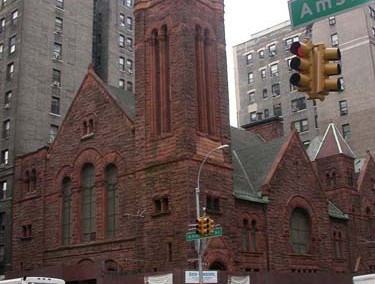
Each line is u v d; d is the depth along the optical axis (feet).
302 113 334.03
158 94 147.02
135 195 143.54
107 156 153.89
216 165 142.51
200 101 146.10
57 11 265.95
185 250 128.16
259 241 151.23
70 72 263.49
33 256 167.63
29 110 239.91
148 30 152.46
